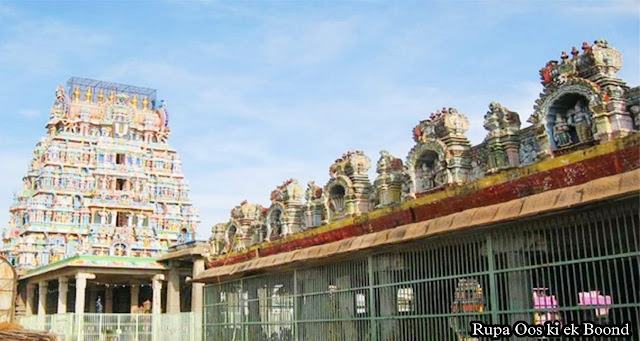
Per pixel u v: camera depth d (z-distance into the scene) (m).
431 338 18.81
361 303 22.42
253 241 34.59
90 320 43.00
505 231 16.83
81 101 75.44
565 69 17.36
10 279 61.12
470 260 18.05
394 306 20.55
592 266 14.54
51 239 67.69
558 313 15.51
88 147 72.88
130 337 42.94
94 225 69.12
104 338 42.69
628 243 13.91
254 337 28.92
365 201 25.70
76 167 71.12
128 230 69.88
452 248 18.61
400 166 24.14
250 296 29.97
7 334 26.50
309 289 25.41
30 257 66.19
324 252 24.25
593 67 16.59
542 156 17.53
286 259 26.81
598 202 14.23
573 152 16.14
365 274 22.16
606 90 16.09
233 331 30.97
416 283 19.69
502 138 18.95
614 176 14.34
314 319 24.66
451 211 19.81
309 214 29.03
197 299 45.50
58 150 70.81
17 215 71.62
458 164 20.52
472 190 18.95
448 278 18.45
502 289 16.75
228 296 32.12
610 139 15.79
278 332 27.12
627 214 14.05
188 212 76.00
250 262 30.56
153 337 42.66
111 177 72.25
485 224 16.95
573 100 17.36
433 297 19.03
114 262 50.28
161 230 73.31
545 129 17.58
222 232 38.38
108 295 65.12
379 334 20.88
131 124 75.94
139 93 80.81
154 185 75.12
